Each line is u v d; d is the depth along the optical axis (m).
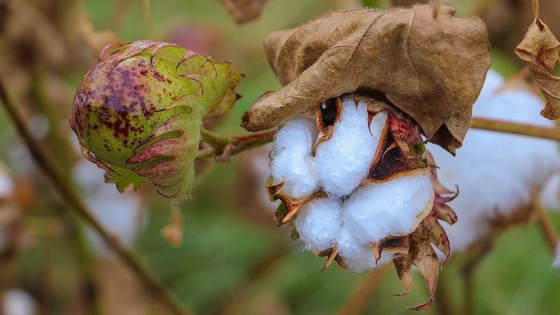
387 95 0.62
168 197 0.64
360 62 0.62
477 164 0.78
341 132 0.62
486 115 0.78
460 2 1.13
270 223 1.13
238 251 1.26
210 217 1.29
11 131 1.22
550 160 0.80
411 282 0.63
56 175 0.82
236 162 1.12
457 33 0.61
